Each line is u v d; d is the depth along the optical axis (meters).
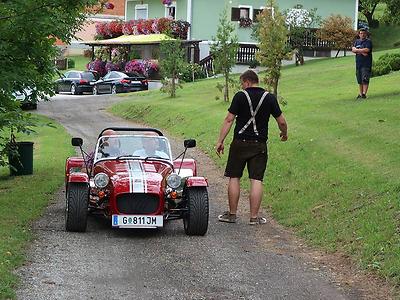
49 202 12.99
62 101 38.75
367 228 9.93
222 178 16.34
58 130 26.50
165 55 35.16
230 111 11.52
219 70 28.33
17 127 13.61
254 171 11.58
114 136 11.79
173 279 8.27
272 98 11.55
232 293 7.81
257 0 46.78
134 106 32.44
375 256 8.94
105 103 37.09
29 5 13.04
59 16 13.86
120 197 10.34
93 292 7.63
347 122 17.77
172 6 49.47
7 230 9.99
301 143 16.47
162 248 9.80
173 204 10.84
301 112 20.88
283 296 7.78
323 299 7.72
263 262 9.21
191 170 11.90
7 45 13.57
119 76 43.25
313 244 10.23
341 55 45.50
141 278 8.27
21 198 13.14
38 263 8.63
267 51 23.83
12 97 14.51
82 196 10.48
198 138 22.44
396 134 15.32
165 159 11.56
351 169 13.31
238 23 46.00
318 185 13.04
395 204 10.49
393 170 12.54
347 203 11.48
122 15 69.19
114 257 9.19
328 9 47.81
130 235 10.58
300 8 44.81
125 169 10.92
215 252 9.66
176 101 31.28
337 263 9.20
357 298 7.77
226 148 19.42
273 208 12.72
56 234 10.34
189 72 38.69
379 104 19.78
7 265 8.19
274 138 17.91
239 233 10.96
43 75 15.38
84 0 14.09
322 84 30.16
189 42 44.41
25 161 16.50
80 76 44.22
